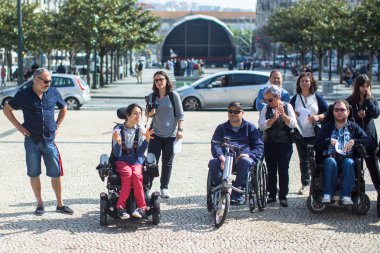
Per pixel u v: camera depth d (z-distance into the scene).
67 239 7.41
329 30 47.38
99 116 21.25
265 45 108.94
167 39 103.12
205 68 97.19
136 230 7.80
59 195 8.58
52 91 8.46
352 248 7.05
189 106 25.22
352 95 9.09
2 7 40.94
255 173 8.52
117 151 8.08
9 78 50.00
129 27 42.78
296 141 9.53
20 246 7.14
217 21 101.81
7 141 15.14
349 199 8.12
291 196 9.68
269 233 7.65
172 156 9.59
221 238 7.45
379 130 17.27
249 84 25.08
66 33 39.00
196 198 9.54
